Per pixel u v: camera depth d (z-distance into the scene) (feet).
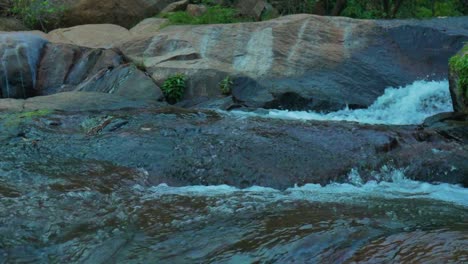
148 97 28.43
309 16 34.96
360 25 34.58
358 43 33.37
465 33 33.60
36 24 43.11
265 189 15.07
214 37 33.68
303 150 17.29
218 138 18.24
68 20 44.04
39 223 10.68
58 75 31.73
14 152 16.85
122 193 13.15
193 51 32.53
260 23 34.53
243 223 10.43
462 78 21.89
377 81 31.07
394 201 12.92
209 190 14.51
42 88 31.24
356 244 8.39
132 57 32.89
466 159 16.89
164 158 16.60
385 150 17.56
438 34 33.63
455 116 21.84
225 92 29.86
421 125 21.71
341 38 33.68
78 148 17.46
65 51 32.68
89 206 11.83
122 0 45.32
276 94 28.84
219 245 9.29
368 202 12.59
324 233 9.22
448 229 8.80
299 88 29.55
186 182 15.66
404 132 19.19
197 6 47.09
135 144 17.56
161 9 47.44
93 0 44.19
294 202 12.36
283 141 18.01
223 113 23.91
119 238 9.96
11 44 31.24
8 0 43.75
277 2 53.11
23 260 9.21
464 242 7.55
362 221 10.05
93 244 9.73
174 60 32.01
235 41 33.24
